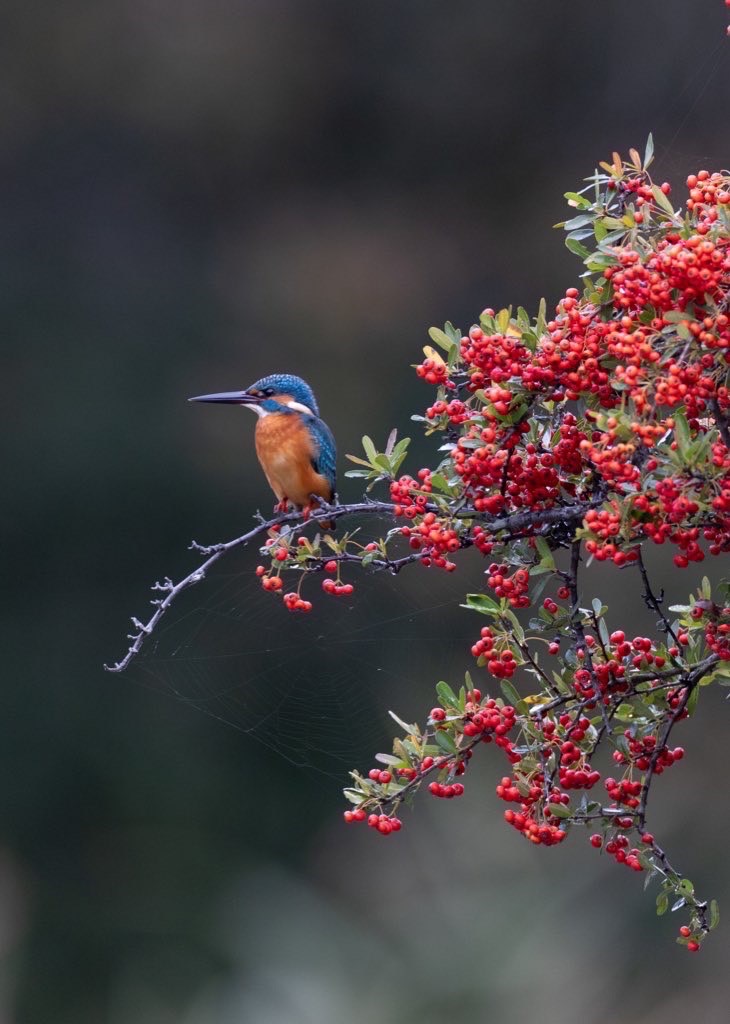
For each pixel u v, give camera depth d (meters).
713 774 13.98
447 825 11.65
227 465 17.95
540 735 4.17
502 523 4.21
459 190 19.86
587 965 10.15
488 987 9.58
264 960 10.61
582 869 10.95
